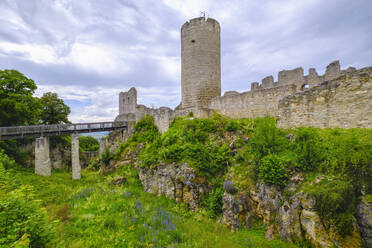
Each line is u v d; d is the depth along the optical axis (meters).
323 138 8.36
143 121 24.02
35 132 17.77
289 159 8.61
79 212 10.02
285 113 11.44
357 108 8.71
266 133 10.05
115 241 7.51
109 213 9.92
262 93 15.40
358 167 6.93
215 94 21.77
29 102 18.84
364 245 6.21
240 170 10.56
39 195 12.87
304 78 18.86
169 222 9.55
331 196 6.72
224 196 10.08
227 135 13.89
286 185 8.27
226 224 9.38
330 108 9.59
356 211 6.60
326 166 7.57
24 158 20.12
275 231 7.98
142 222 9.29
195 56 21.25
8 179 8.89
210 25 21.17
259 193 9.05
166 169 13.89
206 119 16.23
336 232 6.51
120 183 16.31
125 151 21.22
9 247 3.82
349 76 8.98
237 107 17.33
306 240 6.99
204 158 12.63
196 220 10.23
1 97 17.20
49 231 5.42
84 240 7.48
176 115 20.56
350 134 8.10
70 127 21.17
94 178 19.28
